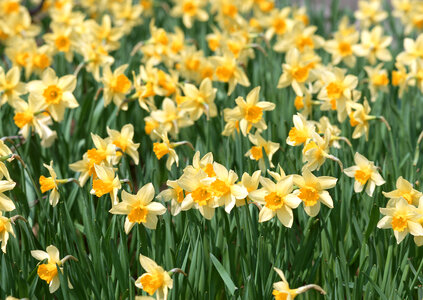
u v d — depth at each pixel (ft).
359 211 9.13
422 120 13.66
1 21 16.24
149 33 19.48
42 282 8.02
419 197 8.00
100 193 7.86
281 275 7.22
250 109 9.25
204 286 8.11
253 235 7.93
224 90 13.04
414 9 19.08
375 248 8.46
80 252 8.36
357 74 15.62
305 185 7.54
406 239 8.13
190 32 19.01
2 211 8.52
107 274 8.34
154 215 7.77
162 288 7.41
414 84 12.62
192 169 7.68
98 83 13.16
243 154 9.43
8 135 11.71
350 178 9.14
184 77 13.48
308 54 13.29
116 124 11.54
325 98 10.42
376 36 14.76
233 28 15.79
